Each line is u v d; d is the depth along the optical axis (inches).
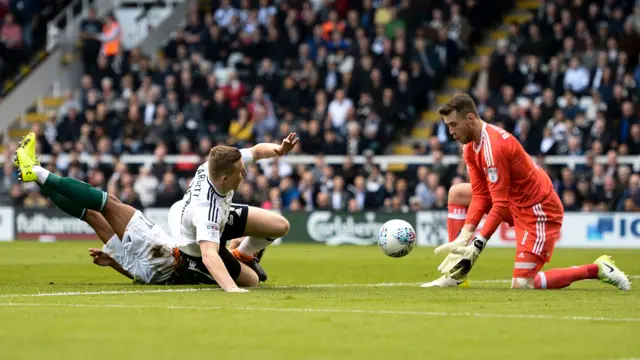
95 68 2839.6
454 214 1051.9
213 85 2723.9
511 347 564.7
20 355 529.0
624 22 2645.2
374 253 1951.3
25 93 2945.4
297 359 520.4
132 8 3314.5
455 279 1019.3
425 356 532.7
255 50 2891.2
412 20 2810.0
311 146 2496.3
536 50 2625.5
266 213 1006.4
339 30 2817.4
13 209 2551.7
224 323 659.4
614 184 2230.6
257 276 1005.8
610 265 975.0
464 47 2807.6
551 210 992.9
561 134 2324.1
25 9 3048.7
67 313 713.6
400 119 2581.2
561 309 756.0
